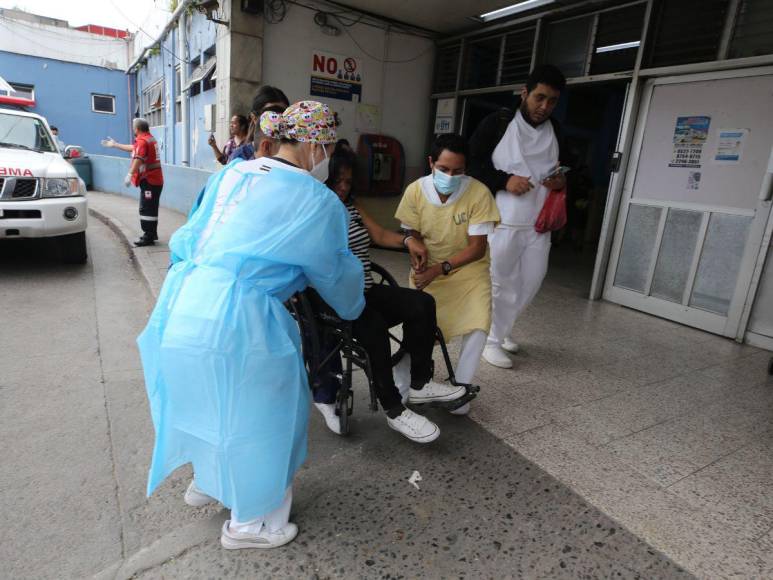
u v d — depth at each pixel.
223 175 1.71
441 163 2.43
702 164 4.40
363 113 7.20
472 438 2.55
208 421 1.59
